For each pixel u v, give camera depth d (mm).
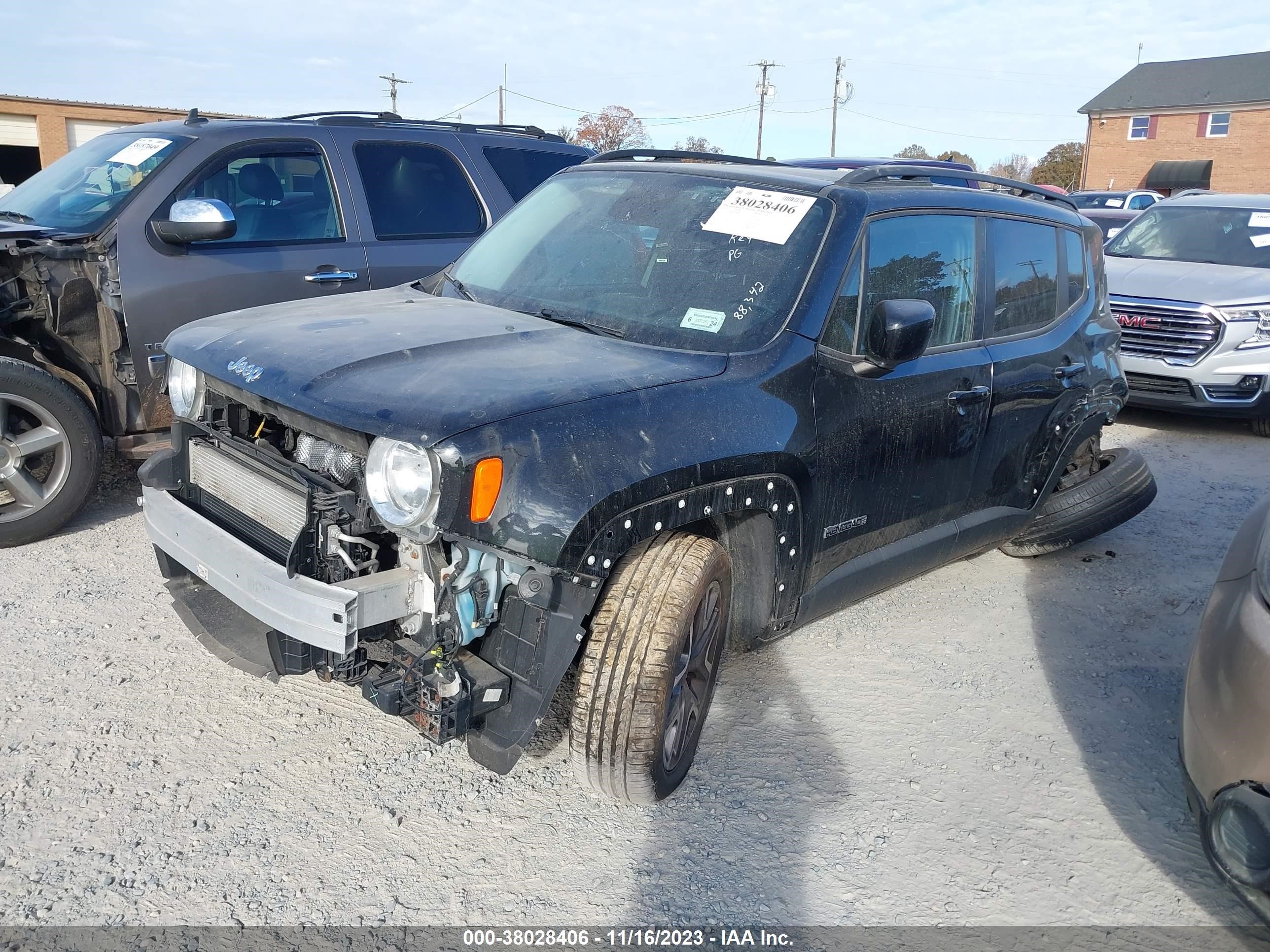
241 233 5285
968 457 3953
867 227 3479
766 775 3203
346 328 3090
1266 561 2676
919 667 4004
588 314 3371
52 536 4746
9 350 4523
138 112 29562
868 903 2664
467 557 2498
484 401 2484
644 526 2598
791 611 3332
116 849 2668
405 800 2967
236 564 2695
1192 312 7988
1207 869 2893
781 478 2982
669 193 3795
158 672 3572
